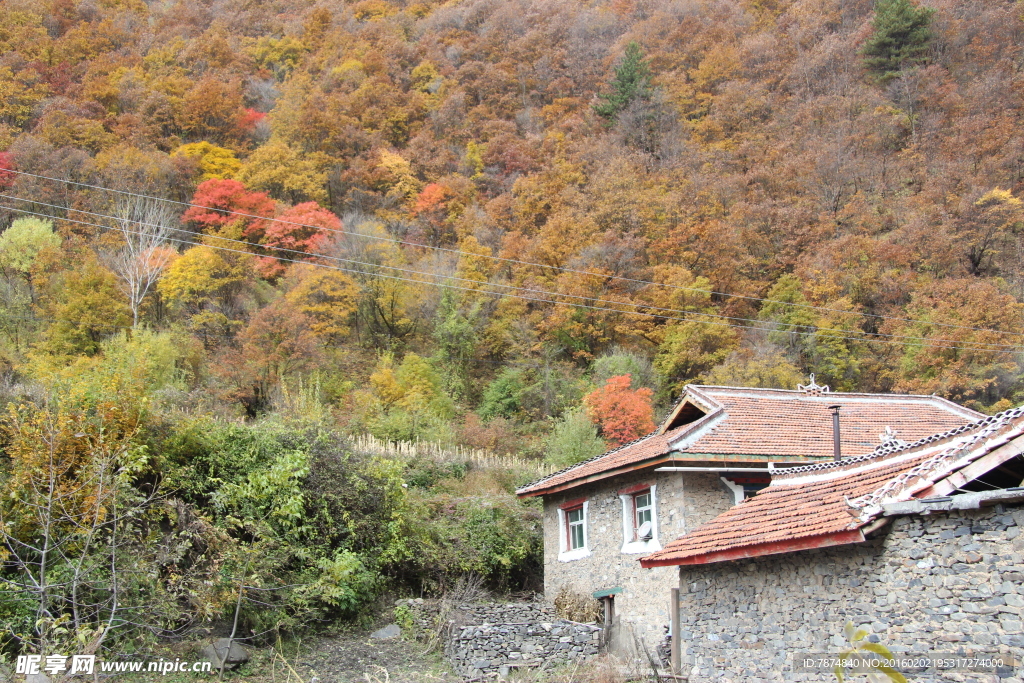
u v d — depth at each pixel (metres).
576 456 30.19
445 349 46.94
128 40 67.81
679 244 49.19
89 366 33.03
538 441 36.53
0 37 60.03
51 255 42.28
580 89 69.88
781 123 61.47
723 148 59.78
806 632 9.52
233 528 14.18
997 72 59.53
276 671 12.79
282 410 27.97
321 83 68.25
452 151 62.47
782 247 49.78
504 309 47.75
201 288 42.94
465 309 48.31
